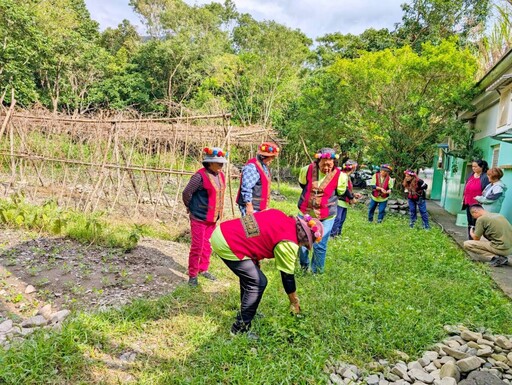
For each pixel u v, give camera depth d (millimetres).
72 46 23156
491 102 9750
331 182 4848
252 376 2877
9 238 5625
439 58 11180
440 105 11883
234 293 4383
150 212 8867
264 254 3391
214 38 34469
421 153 12922
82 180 10930
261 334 3494
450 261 6102
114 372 2910
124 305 3883
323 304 4078
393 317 3863
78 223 6242
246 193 4859
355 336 3486
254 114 26109
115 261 5117
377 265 5676
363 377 3053
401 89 12391
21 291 4168
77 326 3303
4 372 2639
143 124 10586
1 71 17281
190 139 11680
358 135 13805
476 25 21609
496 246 6180
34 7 21406
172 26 35406
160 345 3293
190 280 4562
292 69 28141
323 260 5125
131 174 8922
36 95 18656
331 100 14383
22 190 8812
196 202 4547
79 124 10062
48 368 2801
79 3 31984
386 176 9359
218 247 3391
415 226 9297
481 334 3703
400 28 23781
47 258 5043
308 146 17094
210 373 2910
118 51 35188
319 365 3035
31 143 10375
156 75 30547
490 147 9758
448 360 3266
